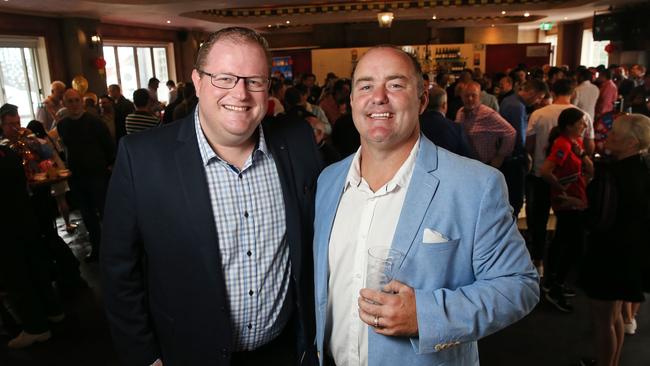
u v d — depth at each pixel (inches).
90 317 122.6
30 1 268.5
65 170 154.2
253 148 56.2
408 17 476.4
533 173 142.3
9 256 104.7
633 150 81.1
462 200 42.7
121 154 53.9
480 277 42.9
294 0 319.3
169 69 504.1
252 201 55.6
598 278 84.7
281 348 61.2
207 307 53.8
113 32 398.9
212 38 51.1
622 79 319.9
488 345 106.5
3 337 115.0
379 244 45.3
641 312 118.9
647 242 82.3
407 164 45.6
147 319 56.6
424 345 39.2
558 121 122.8
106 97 257.3
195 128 54.4
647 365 97.0
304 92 214.5
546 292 127.6
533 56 520.1
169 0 289.1
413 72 44.6
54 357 105.9
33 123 165.5
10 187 103.8
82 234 187.2
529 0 399.9
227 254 54.4
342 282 47.9
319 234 51.1
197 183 52.7
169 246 53.3
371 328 44.5
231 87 49.4
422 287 42.5
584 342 106.5
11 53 307.3
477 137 145.9
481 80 287.7
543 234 139.8
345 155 154.5
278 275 57.8
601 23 436.5
